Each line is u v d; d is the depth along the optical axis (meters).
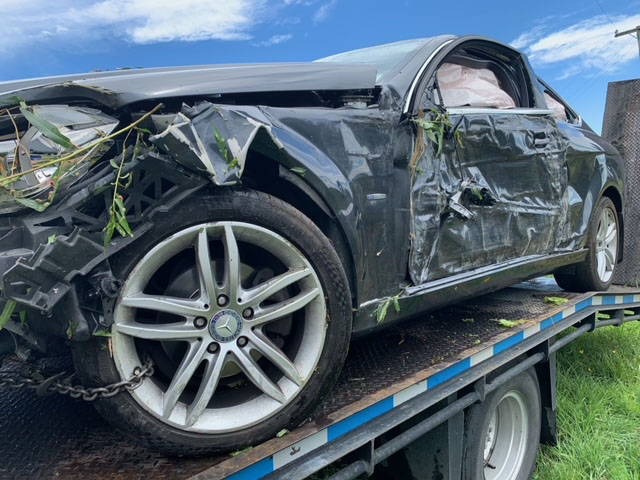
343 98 2.20
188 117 1.53
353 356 2.51
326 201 1.87
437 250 2.46
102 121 1.84
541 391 3.23
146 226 1.49
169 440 1.55
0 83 1.88
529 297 3.91
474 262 2.71
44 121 1.43
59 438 1.76
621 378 4.12
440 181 2.47
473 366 2.50
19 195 1.42
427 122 2.32
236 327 1.64
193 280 1.70
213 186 1.60
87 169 1.57
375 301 2.12
